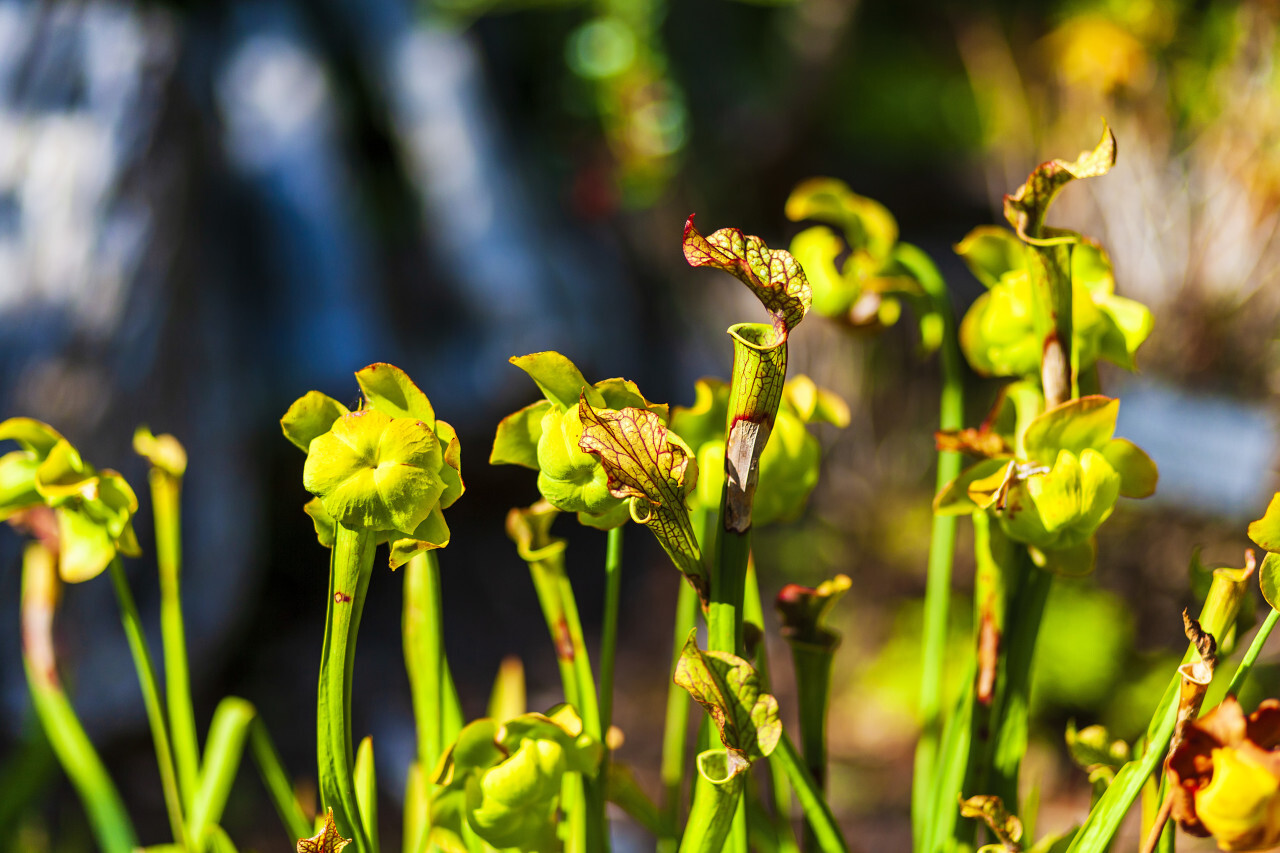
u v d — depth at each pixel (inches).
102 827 39.0
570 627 35.6
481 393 171.3
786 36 206.4
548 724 33.6
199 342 140.4
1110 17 129.2
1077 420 32.7
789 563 158.9
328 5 178.4
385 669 158.7
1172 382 118.3
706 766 31.8
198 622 138.4
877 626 154.1
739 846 34.5
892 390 158.6
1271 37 116.9
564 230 200.1
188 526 136.9
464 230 177.5
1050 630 128.2
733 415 31.1
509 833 33.8
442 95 179.2
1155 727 33.0
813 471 35.0
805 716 35.9
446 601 177.0
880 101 261.6
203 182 147.6
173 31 141.4
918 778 38.8
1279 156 113.7
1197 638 31.6
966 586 145.3
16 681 111.0
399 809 126.5
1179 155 121.5
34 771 44.9
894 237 37.5
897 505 156.6
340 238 165.6
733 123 216.1
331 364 160.6
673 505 31.2
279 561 167.8
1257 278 114.1
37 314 121.8
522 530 34.9
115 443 126.0
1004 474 33.0
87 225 126.1
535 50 213.6
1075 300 34.4
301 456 161.5
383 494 31.1
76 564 34.0
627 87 179.8
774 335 30.8
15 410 119.1
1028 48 167.2
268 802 130.4
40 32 129.0
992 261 35.9
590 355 180.7
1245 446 109.0
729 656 31.0
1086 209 127.3
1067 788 126.8
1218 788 30.6
